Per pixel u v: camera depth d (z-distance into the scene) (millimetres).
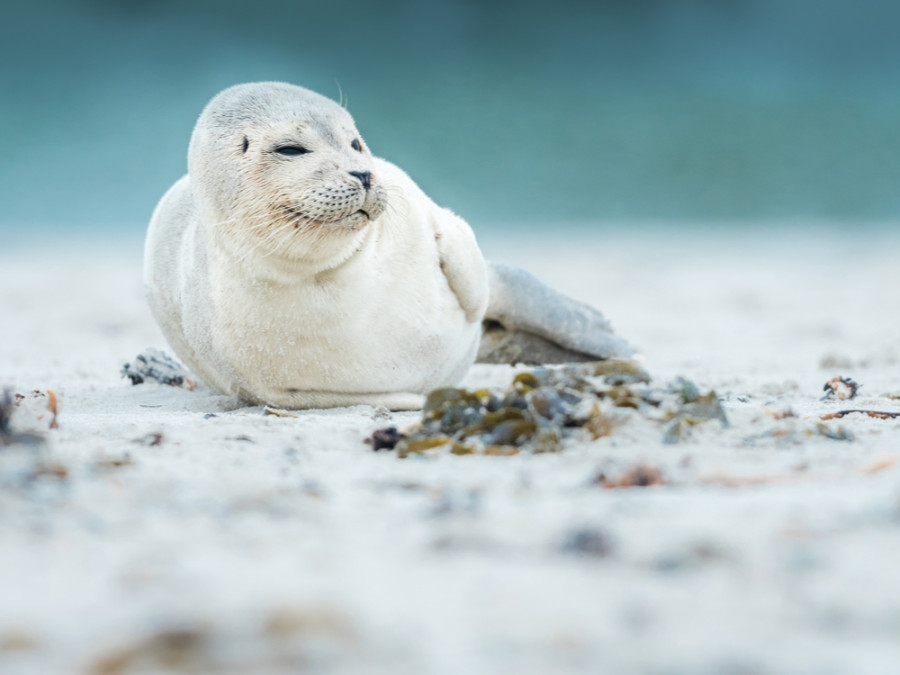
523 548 14070
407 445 20562
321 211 23484
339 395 26859
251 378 26688
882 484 17453
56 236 136625
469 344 29516
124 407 28688
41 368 40562
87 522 15062
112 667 10539
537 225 163250
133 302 70500
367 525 15195
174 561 13484
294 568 13258
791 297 72750
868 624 11680
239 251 24953
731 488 17500
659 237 138750
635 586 12734
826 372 37656
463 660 10719
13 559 13555
